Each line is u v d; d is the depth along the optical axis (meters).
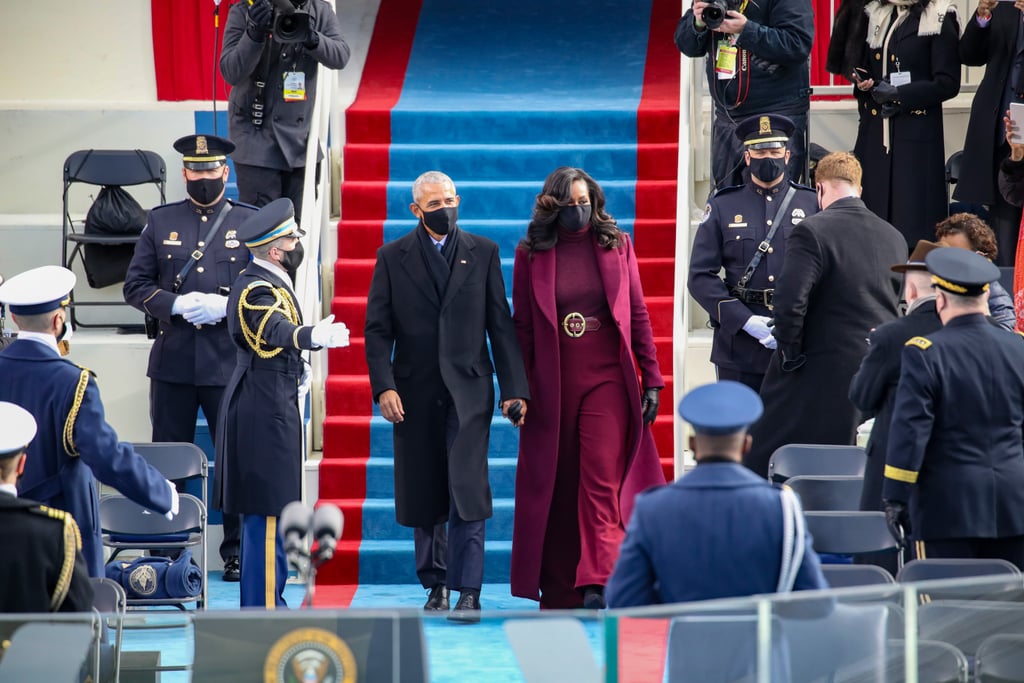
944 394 20.44
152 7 42.62
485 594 29.69
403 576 30.66
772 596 14.63
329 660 15.53
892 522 20.64
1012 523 20.47
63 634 15.75
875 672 15.29
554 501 27.09
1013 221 34.28
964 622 15.89
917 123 34.88
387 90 43.00
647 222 36.62
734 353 28.81
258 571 25.39
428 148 38.84
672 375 33.97
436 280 27.08
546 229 26.92
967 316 20.81
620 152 38.72
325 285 35.97
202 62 42.59
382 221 37.34
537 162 38.75
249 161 33.59
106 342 34.38
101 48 42.94
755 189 29.55
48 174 40.91
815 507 23.38
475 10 48.88
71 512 20.91
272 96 33.66
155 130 40.94
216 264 30.61
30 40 43.00
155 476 21.00
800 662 14.80
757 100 32.81
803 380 26.64
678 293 31.94
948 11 34.62
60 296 21.16
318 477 32.38
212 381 30.22
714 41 32.44
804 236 26.36
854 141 39.97
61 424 20.72
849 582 18.95
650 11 48.75
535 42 46.72
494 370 27.66
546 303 26.64
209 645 15.68
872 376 22.56
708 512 15.06
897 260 26.72
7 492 17.08
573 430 26.84
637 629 14.52
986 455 20.53
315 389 34.12
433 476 27.17
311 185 33.28
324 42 32.94
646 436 27.03
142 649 15.70
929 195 34.88
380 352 27.06
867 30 35.22
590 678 14.94
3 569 16.58
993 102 34.00
